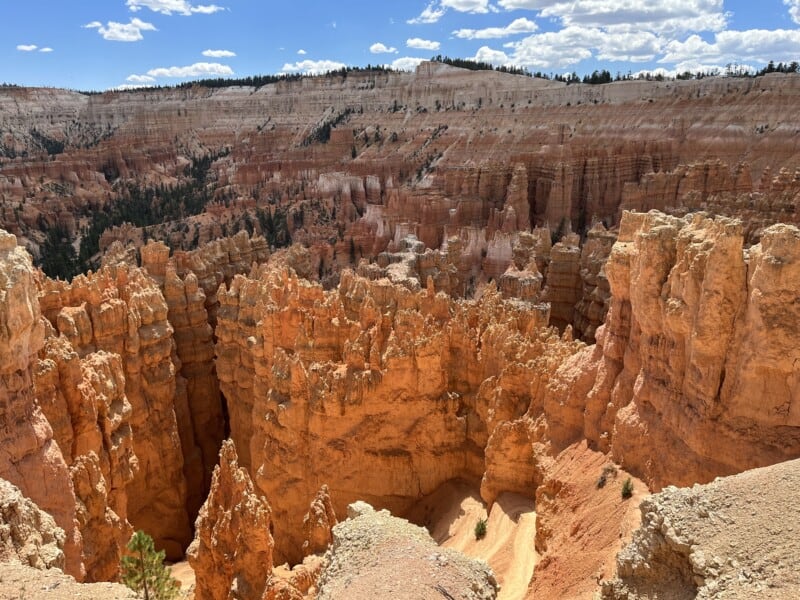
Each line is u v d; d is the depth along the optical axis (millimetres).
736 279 22531
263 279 54312
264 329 42719
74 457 29203
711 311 22656
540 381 33094
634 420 26219
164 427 46062
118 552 29688
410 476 37500
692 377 23578
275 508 38750
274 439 38594
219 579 28391
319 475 37062
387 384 36719
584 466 28156
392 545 19250
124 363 43062
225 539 27922
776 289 21203
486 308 43969
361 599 16750
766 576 14797
